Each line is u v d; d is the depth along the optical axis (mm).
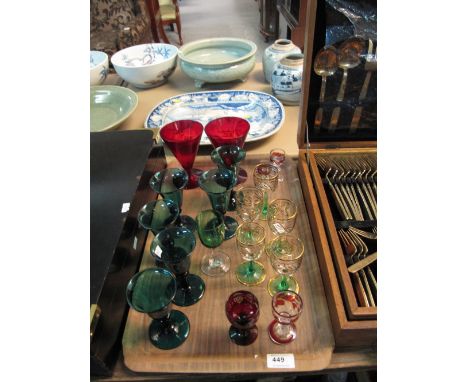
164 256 504
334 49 642
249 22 3625
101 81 1093
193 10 4141
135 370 471
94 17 2088
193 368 469
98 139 708
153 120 916
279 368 465
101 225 523
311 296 542
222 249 635
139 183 606
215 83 1115
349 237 578
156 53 1188
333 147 732
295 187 730
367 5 608
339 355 487
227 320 518
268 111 938
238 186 743
